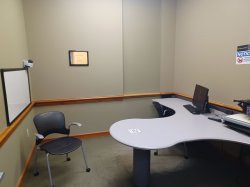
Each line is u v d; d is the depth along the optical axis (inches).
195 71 130.5
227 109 102.1
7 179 71.5
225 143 112.0
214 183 88.0
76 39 131.6
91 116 143.7
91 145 130.6
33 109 126.3
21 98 97.0
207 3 115.9
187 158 110.6
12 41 90.1
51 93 132.3
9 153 74.4
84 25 131.7
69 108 137.5
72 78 135.0
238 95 98.2
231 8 99.4
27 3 119.5
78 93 137.9
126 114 152.6
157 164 104.5
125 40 144.6
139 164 80.4
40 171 98.8
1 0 76.8
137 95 151.6
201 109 104.0
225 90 106.2
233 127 80.0
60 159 111.0
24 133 99.2
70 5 127.3
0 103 69.6
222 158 110.6
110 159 111.1
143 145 65.4
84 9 130.2
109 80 143.4
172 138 71.1
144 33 147.6
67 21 128.3
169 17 149.3
